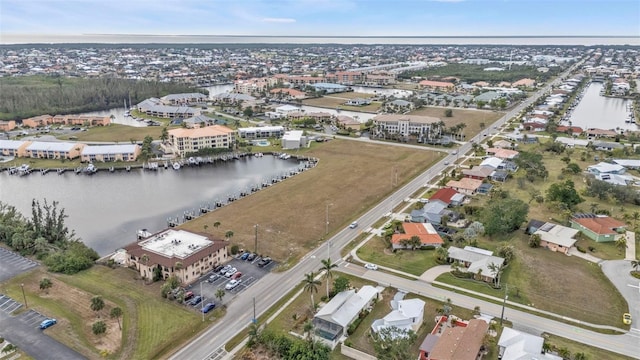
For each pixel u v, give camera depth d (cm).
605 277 12238
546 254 13625
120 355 9225
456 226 15625
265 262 13125
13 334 9869
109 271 12725
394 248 13962
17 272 12544
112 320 10375
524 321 10362
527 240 14575
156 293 11525
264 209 17338
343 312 10262
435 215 15862
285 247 14200
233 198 18800
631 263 12812
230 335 9938
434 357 8712
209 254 12700
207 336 9906
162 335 9844
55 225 15000
